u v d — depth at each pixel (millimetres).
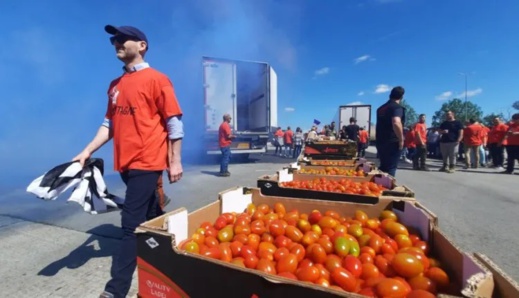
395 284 1153
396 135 4453
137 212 2062
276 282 1059
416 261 1345
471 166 11055
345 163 5430
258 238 1825
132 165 2094
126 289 1936
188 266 1278
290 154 18203
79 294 2229
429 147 16391
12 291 2260
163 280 1353
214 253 1523
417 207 1949
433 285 1265
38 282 2391
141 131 2084
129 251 1986
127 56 2164
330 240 1709
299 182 3387
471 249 3135
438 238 1623
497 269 1015
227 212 2330
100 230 3549
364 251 1614
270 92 11398
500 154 10578
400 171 9758
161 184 2518
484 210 4719
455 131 9320
